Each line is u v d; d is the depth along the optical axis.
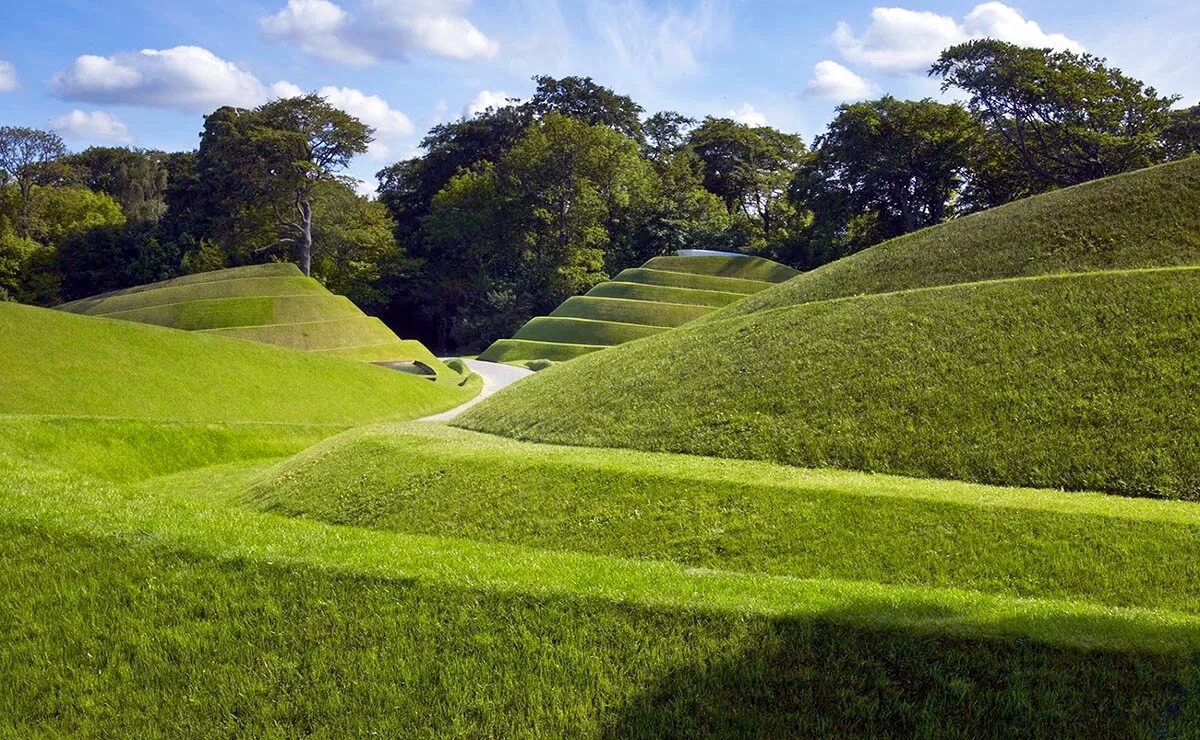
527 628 8.24
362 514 16.06
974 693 7.03
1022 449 14.06
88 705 8.05
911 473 14.30
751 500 13.22
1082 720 6.75
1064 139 65.12
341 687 7.95
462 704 7.62
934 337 18.14
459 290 91.44
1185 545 10.61
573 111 97.69
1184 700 6.77
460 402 43.25
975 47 65.69
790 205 86.31
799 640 7.69
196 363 32.22
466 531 14.32
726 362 20.38
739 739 7.04
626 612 8.27
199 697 8.02
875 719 7.02
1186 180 22.39
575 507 14.17
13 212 82.19
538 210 82.75
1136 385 14.78
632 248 90.50
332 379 37.06
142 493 12.70
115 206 90.25
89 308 60.41
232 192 78.88
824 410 16.70
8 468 13.40
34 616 8.98
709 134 101.75
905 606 8.30
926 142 70.94
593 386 22.19
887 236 80.94
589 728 7.30
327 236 83.19
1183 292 16.89
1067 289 18.34
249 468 23.80
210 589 9.16
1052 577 10.58
